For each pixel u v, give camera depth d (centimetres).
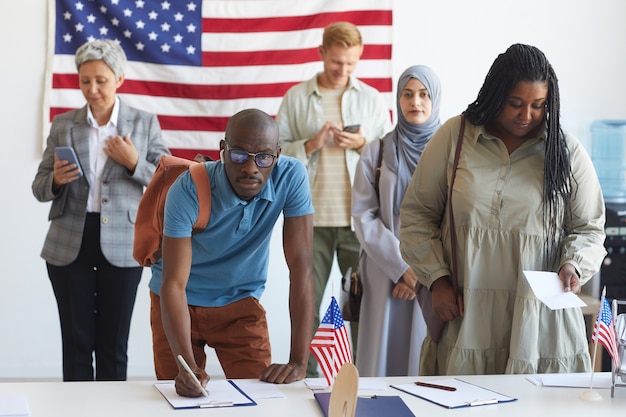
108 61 368
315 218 420
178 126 491
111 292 369
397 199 345
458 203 254
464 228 254
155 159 381
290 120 436
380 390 222
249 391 217
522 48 245
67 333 368
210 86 491
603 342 222
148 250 270
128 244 366
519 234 251
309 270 244
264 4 490
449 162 259
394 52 493
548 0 498
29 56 479
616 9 500
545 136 250
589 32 500
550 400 217
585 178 256
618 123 496
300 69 491
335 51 425
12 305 483
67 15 480
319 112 432
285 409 203
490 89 249
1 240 480
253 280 261
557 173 248
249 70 491
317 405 207
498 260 252
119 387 219
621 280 431
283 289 493
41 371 486
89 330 369
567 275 242
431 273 259
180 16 488
